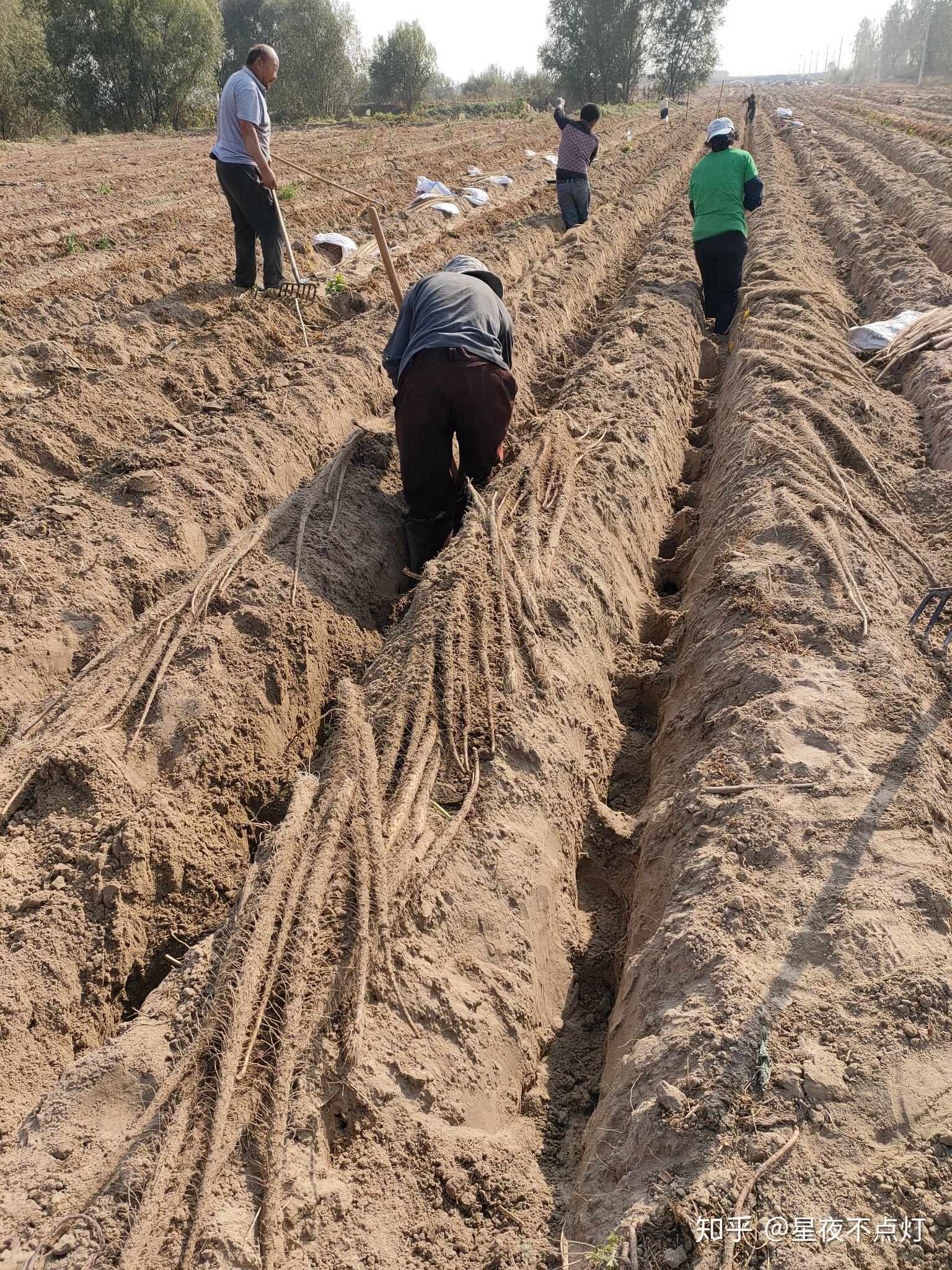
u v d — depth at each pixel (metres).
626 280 10.52
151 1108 2.05
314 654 3.96
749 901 2.48
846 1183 1.86
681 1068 2.12
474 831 2.85
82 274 8.87
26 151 21.31
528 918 2.77
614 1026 2.57
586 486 4.86
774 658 3.46
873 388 6.26
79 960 2.63
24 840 2.92
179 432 5.29
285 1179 1.96
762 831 2.70
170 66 32.28
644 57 49.19
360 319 7.28
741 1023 2.15
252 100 6.70
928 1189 1.84
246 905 2.48
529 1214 2.12
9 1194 1.92
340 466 5.05
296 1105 2.09
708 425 6.86
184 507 4.61
